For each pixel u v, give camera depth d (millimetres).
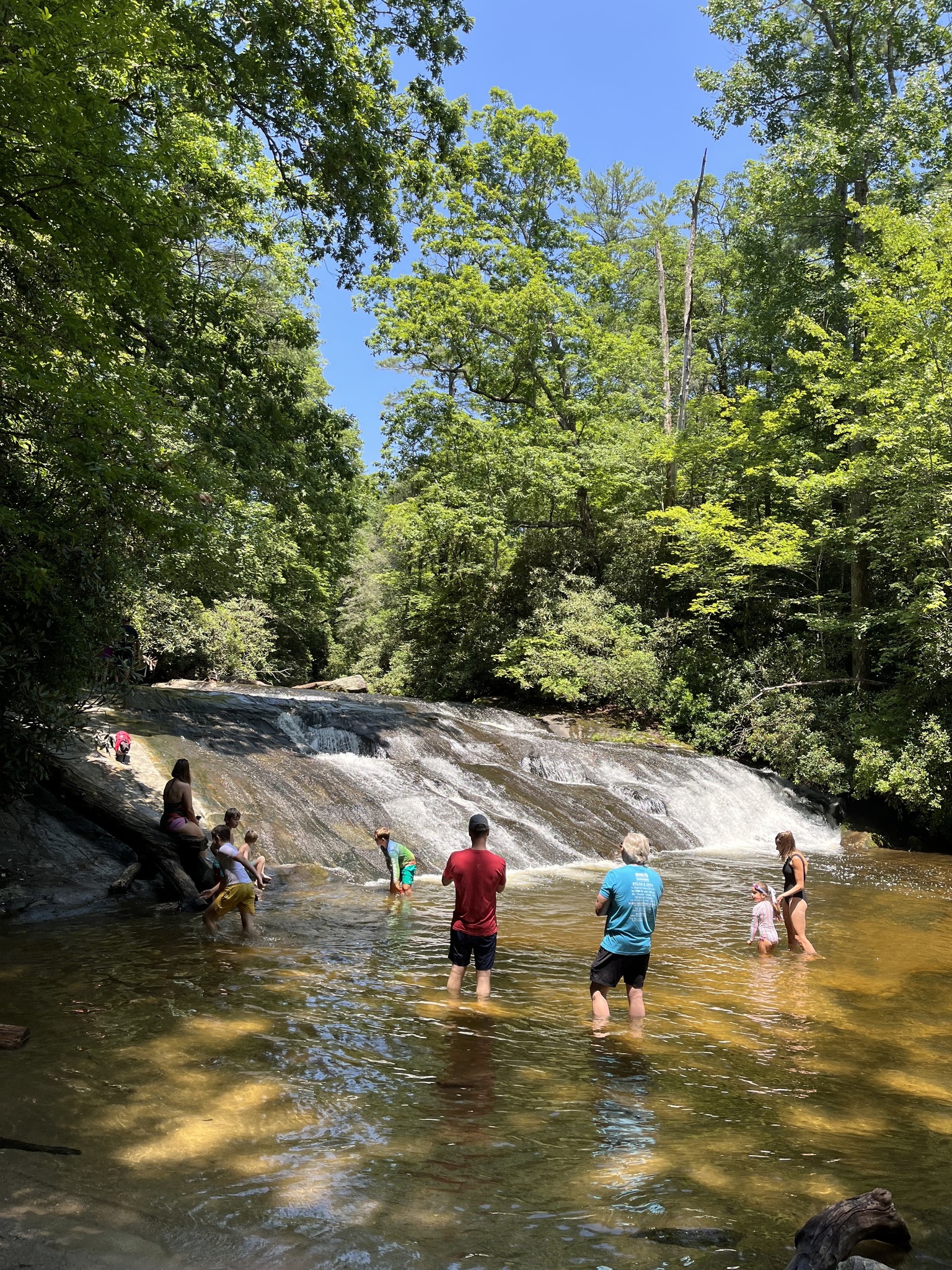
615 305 37781
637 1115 4531
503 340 29594
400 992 6609
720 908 10781
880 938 9516
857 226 24016
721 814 18438
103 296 8867
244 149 17766
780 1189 3742
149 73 12477
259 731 14914
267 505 20719
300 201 14836
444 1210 3428
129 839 9281
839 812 20141
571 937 8820
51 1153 3762
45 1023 5465
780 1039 6023
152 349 14367
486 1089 4789
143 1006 5902
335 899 9938
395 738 16562
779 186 25422
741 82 26078
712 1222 3402
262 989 6445
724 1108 4711
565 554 30109
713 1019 6418
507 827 13836
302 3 12477
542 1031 5906
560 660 25328
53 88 7398
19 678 8344
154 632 23812
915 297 18406
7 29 7496
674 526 26172
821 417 23047
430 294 28328
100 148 8023
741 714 22359
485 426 27562
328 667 45344
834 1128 4504
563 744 19062
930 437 17328
